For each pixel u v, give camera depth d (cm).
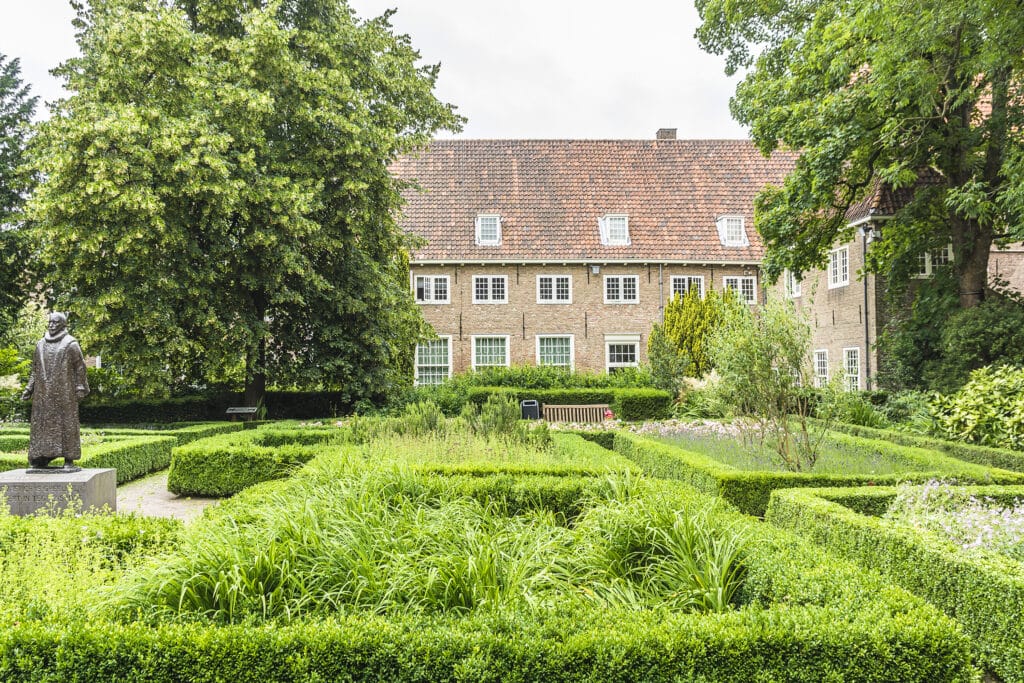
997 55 1150
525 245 2608
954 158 1527
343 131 1741
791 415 981
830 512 587
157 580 360
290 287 1814
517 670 300
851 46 1399
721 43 1744
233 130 1642
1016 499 642
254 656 303
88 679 304
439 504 582
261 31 1582
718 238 2652
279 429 1302
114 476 838
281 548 387
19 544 479
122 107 1500
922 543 480
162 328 1622
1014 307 1441
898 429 1351
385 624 319
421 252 2567
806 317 918
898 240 1753
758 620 321
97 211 1526
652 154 2881
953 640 309
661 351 2094
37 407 789
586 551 447
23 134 2170
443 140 2883
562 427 1484
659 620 331
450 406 2002
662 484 622
